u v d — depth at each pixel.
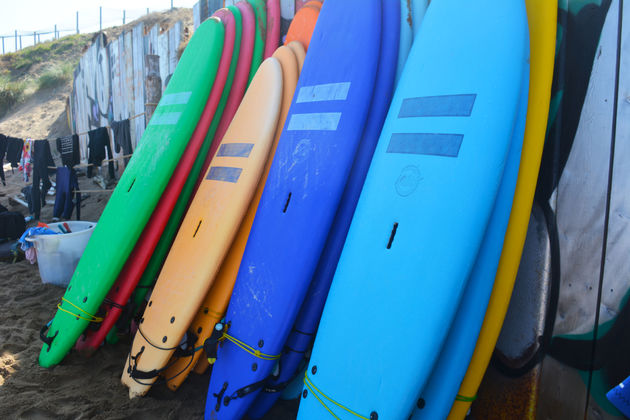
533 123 1.91
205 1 5.21
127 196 3.27
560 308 1.98
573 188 1.96
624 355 1.68
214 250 2.64
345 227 2.37
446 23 2.21
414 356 1.72
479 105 1.90
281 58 3.16
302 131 2.61
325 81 2.64
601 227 1.81
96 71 9.21
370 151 2.41
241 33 3.58
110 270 3.02
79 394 2.70
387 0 2.61
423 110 2.11
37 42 24.77
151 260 3.20
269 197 2.62
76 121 11.95
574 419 1.87
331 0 2.90
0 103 18.05
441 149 1.95
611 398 1.50
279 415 2.50
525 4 2.06
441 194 1.88
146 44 6.64
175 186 3.16
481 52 2.00
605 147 1.82
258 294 2.40
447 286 1.73
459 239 1.76
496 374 2.26
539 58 1.97
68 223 4.88
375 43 2.48
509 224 1.88
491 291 1.83
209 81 3.30
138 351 2.74
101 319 3.07
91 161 5.72
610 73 1.81
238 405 2.28
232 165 2.90
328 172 2.36
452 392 1.80
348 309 2.00
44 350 3.09
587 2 1.94
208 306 2.70
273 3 3.64
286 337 2.26
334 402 1.87
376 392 1.76
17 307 3.85
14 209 7.51
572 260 1.94
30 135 15.58
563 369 1.93
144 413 2.53
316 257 2.26
